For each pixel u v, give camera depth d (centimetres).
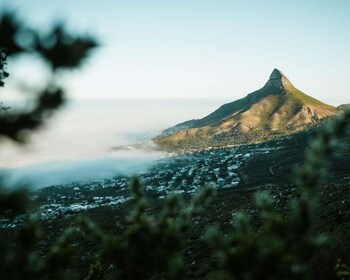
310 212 317
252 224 3641
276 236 322
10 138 311
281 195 6788
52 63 296
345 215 3453
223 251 324
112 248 369
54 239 5678
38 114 309
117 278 373
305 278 313
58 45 289
